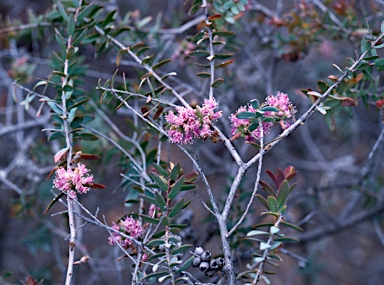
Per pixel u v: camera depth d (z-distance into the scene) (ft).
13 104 3.64
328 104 2.07
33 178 2.96
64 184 1.91
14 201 2.95
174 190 1.83
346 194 4.09
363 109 4.02
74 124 2.10
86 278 3.85
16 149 3.99
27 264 4.09
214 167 3.88
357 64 1.99
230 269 1.82
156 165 1.86
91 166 2.67
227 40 2.64
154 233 1.98
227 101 2.92
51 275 3.28
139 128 2.56
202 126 1.91
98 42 2.41
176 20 2.93
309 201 3.33
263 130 1.93
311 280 3.91
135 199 2.12
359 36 2.51
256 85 3.48
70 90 2.11
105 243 4.06
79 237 2.85
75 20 2.26
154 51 3.11
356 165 4.29
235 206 2.37
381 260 4.90
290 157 4.27
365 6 3.16
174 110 2.19
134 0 3.82
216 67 2.08
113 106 2.45
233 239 2.33
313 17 2.57
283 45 2.69
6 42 2.75
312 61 3.72
